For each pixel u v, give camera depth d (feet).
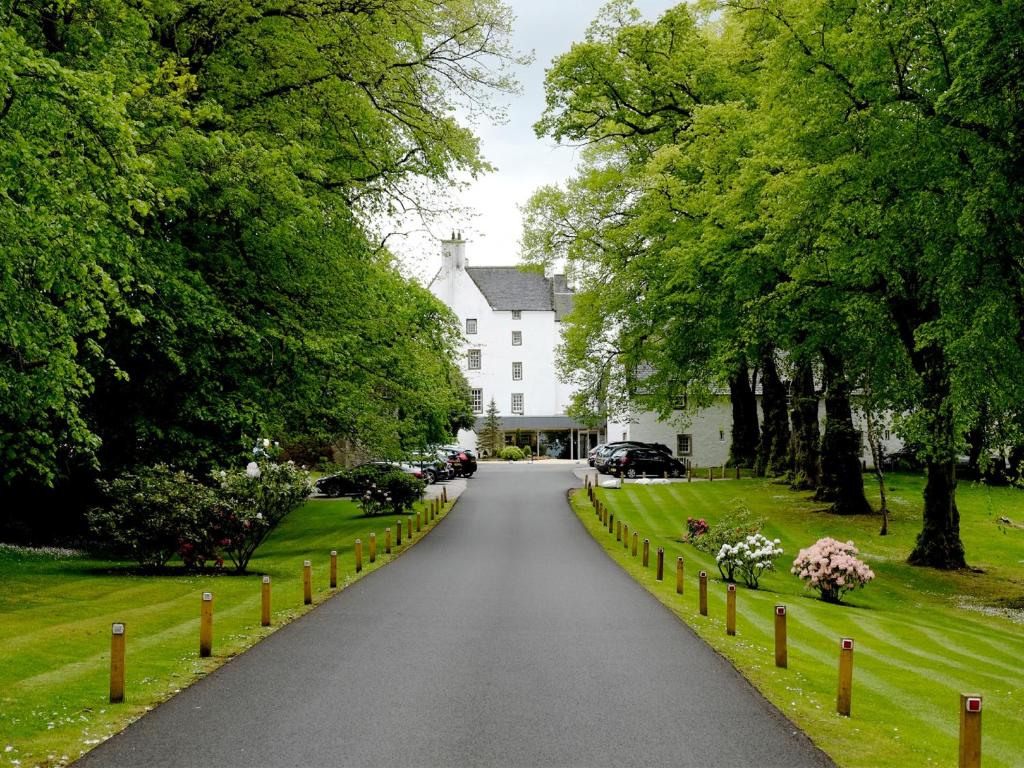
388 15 73.77
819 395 127.44
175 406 69.82
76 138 39.45
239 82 71.67
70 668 33.71
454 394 135.33
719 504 122.31
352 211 79.77
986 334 51.85
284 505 69.00
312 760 23.24
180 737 25.18
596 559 74.95
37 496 80.59
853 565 65.16
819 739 26.16
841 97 62.34
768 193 69.10
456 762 23.17
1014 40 46.83
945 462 84.99
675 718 27.84
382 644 39.04
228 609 48.85
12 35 35.94
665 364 122.52
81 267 40.24
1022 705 35.53
